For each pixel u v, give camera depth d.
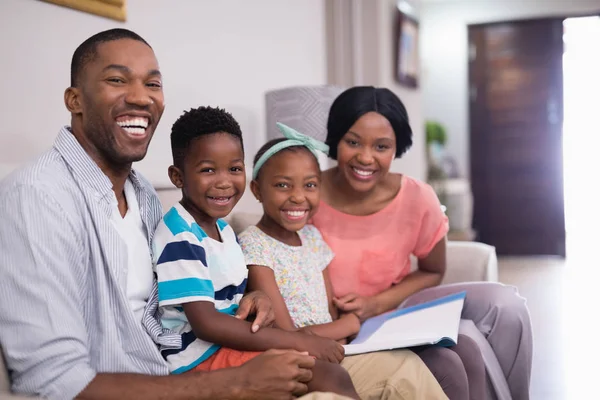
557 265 5.85
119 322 1.15
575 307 4.04
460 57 6.50
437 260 1.93
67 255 1.08
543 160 6.36
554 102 6.29
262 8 2.87
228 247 1.38
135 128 1.19
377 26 3.88
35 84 1.64
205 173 1.33
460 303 1.66
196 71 2.35
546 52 6.29
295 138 1.57
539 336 3.35
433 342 1.35
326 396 1.05
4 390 1.01
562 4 6.20
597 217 8.23
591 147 7.68
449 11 6.48
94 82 1.16
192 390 1.06
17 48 1.59
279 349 1.25
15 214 1.03
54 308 1.02
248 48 2.74
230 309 1.34
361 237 1.81
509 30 6.36
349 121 1.74
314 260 1.64
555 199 6.36
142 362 1.16
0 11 1.54
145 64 1.19
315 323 1.54
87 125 1.18
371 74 3.92
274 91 2.57
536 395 2.46
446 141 6.56
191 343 1.25
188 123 1.35
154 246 1.27
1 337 1.02
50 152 1.15
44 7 1.67
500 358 1.71
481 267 2.12
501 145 6.47
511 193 6.47
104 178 1.18
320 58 3.61
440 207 1.88
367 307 1.72
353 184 1.78
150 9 2.09
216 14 2.49
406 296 1.84
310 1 3.45
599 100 7.01
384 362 1.33
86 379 1.02
